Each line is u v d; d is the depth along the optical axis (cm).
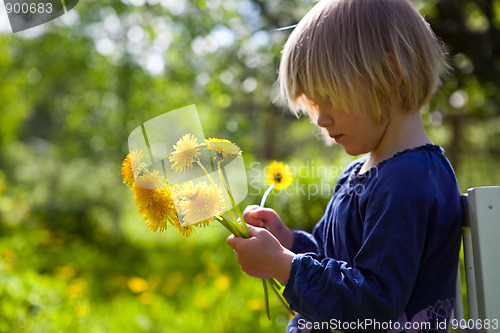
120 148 615
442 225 87
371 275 81
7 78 735
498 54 363
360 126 91
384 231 82
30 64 678
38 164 808
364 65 88
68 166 773
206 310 276
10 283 269
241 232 93
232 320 246
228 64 440
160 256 577
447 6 342
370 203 87
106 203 739
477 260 90
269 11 393
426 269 89
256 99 484
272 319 237
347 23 90
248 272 91
